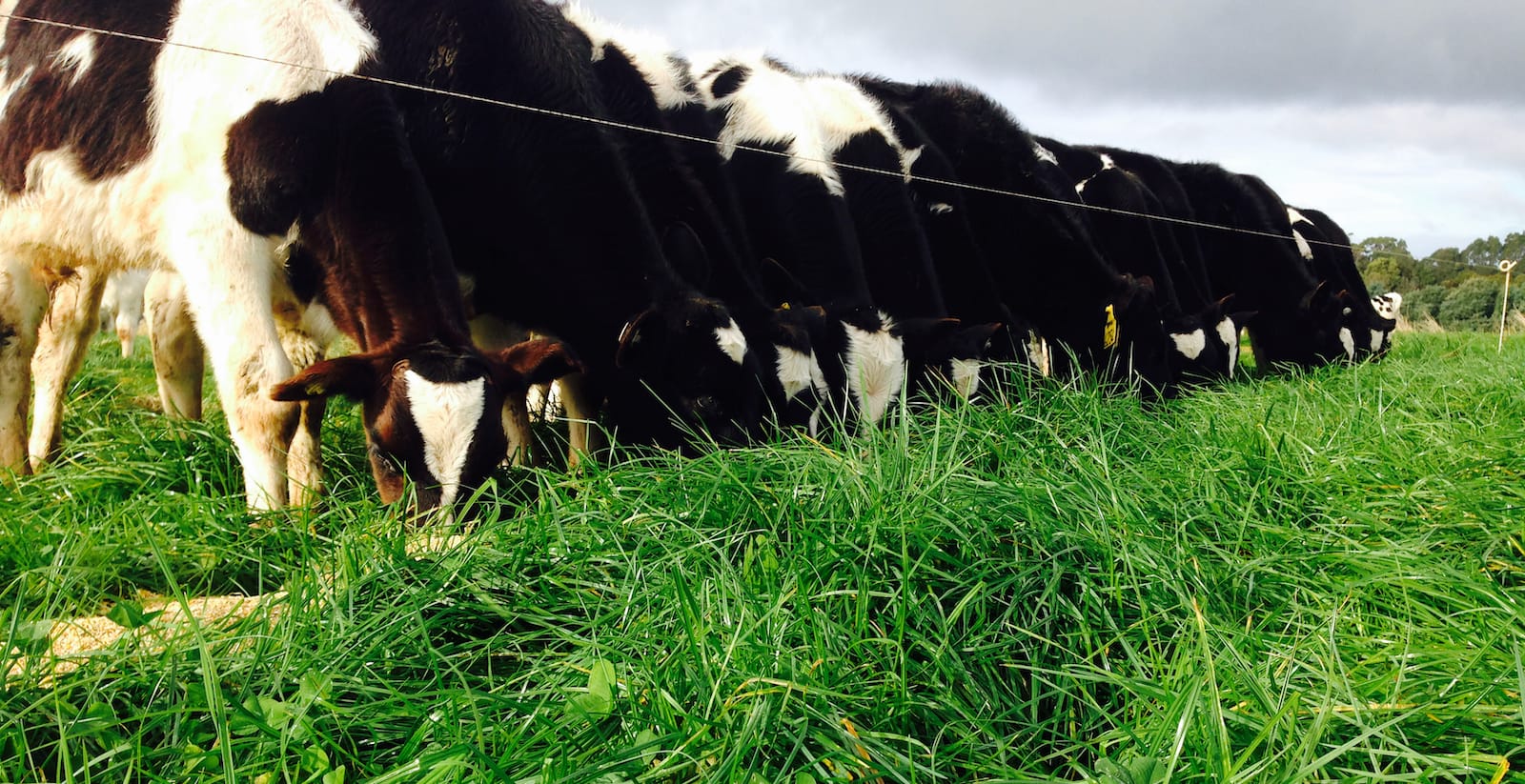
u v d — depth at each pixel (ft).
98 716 7.89
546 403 21.93
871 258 22.82
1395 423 17.15
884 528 10.71
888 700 8.44
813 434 18.63
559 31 19.30
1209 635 9.60
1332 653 8.60
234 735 7.86
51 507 14.01
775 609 8.95
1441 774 7.32
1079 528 11.46
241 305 15.20
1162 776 7.37
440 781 7.04
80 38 15.67
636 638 8.98
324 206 15.38
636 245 17.90
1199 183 39.24
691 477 12.66
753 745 7.55
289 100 15.05
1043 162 29.76
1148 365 25.21
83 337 19.22
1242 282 37.70
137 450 16.63
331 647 8.96
